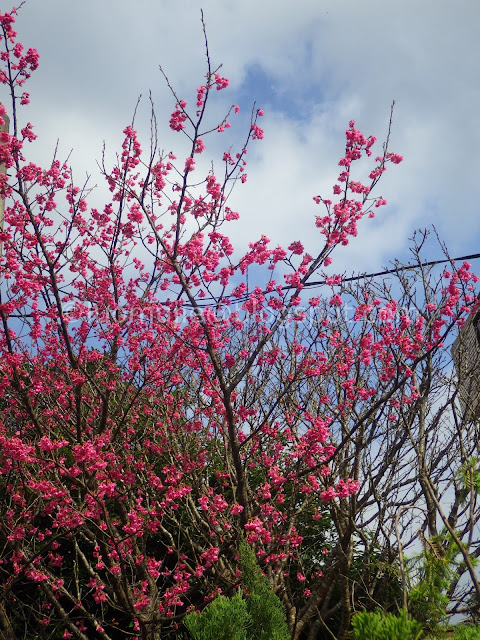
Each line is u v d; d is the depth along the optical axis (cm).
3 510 905
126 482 794
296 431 848
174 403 877
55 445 683
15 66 723
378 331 815
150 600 826
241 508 723
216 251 779
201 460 860
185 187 720
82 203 852
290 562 955
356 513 786
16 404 863
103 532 744
